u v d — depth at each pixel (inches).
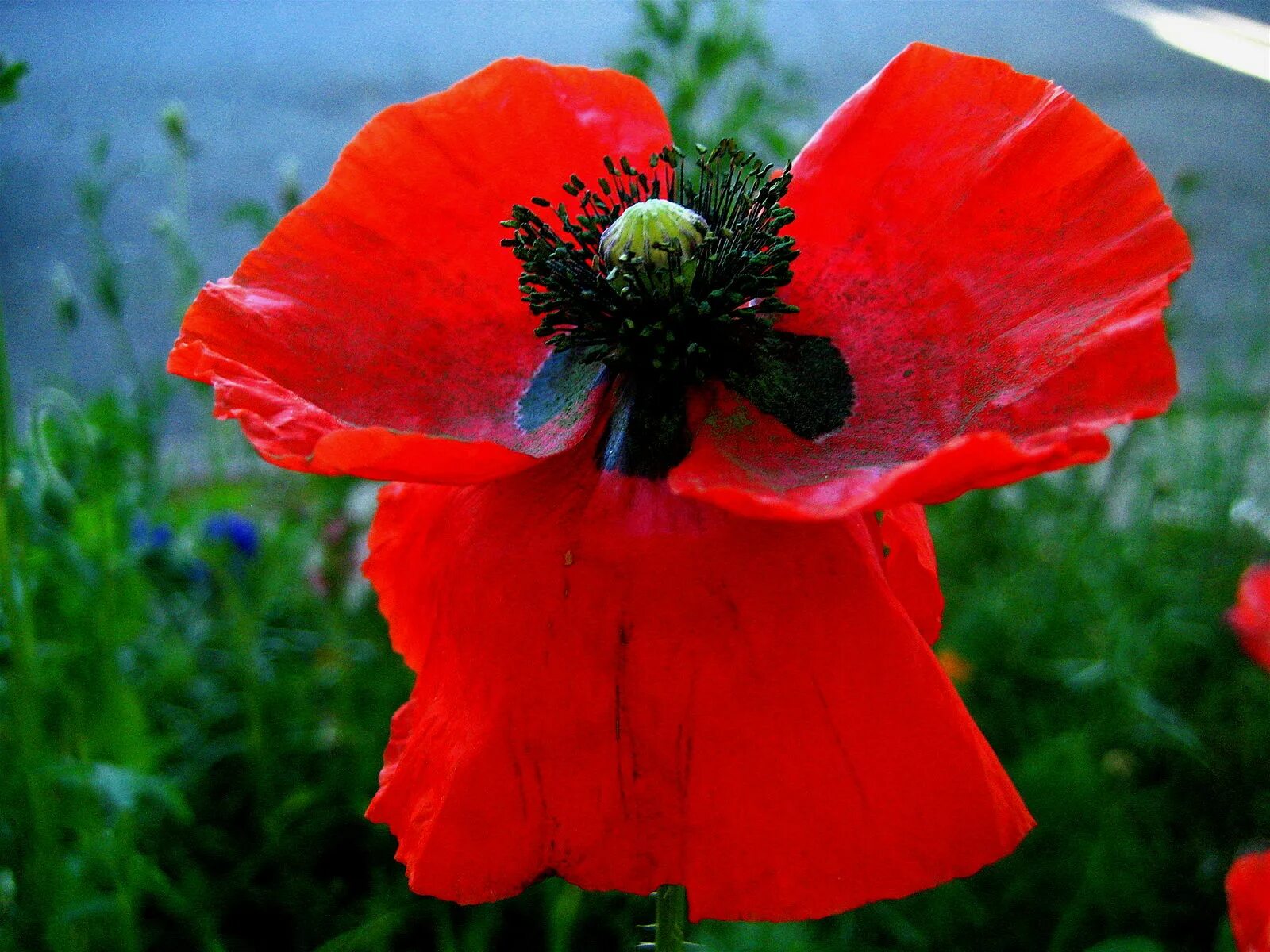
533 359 4.7
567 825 3.6
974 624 9.9
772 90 12.4
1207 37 28.9
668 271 4.2
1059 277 3.9
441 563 4.1
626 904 8.0
